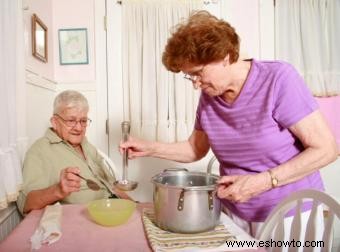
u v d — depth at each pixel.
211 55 0.87
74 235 0.86
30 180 1.28
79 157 1.46
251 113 0.99
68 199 1.37
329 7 2.14
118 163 2.13
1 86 1.05
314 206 0.84
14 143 1.16
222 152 1.11
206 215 0.85
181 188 0.83
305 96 0.93
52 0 2.06
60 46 2.09
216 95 1.03
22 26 1.36
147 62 2.05
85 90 2.11
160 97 2.05
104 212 0.91
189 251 0.74
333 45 2.14
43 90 1.83
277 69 0.96
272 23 2.19
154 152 1.26
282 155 0.99
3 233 1.25
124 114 2.11
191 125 2.08
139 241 0.82
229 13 2.16
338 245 1.63
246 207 1.07
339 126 2.19
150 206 1.11
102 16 2.09
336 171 2.24
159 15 2.04
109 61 2.10
